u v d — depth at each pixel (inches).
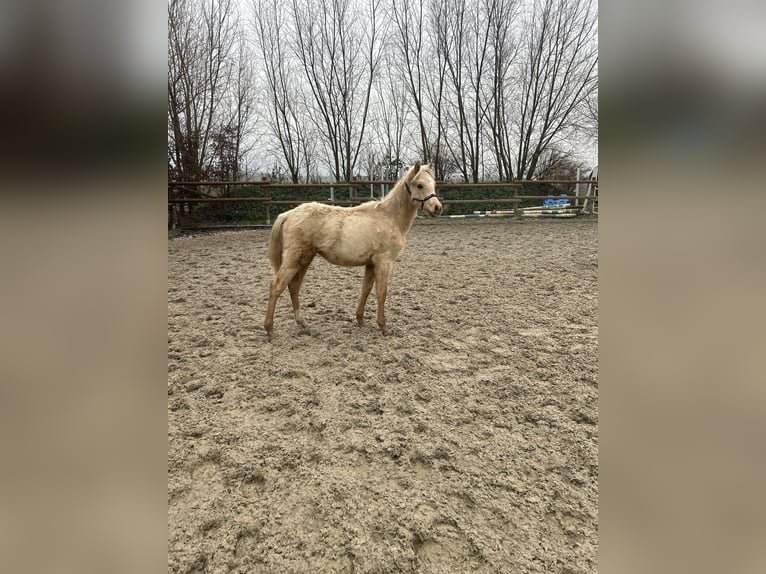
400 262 258.7
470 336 134.7
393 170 614.2
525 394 96.1
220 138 510.6
